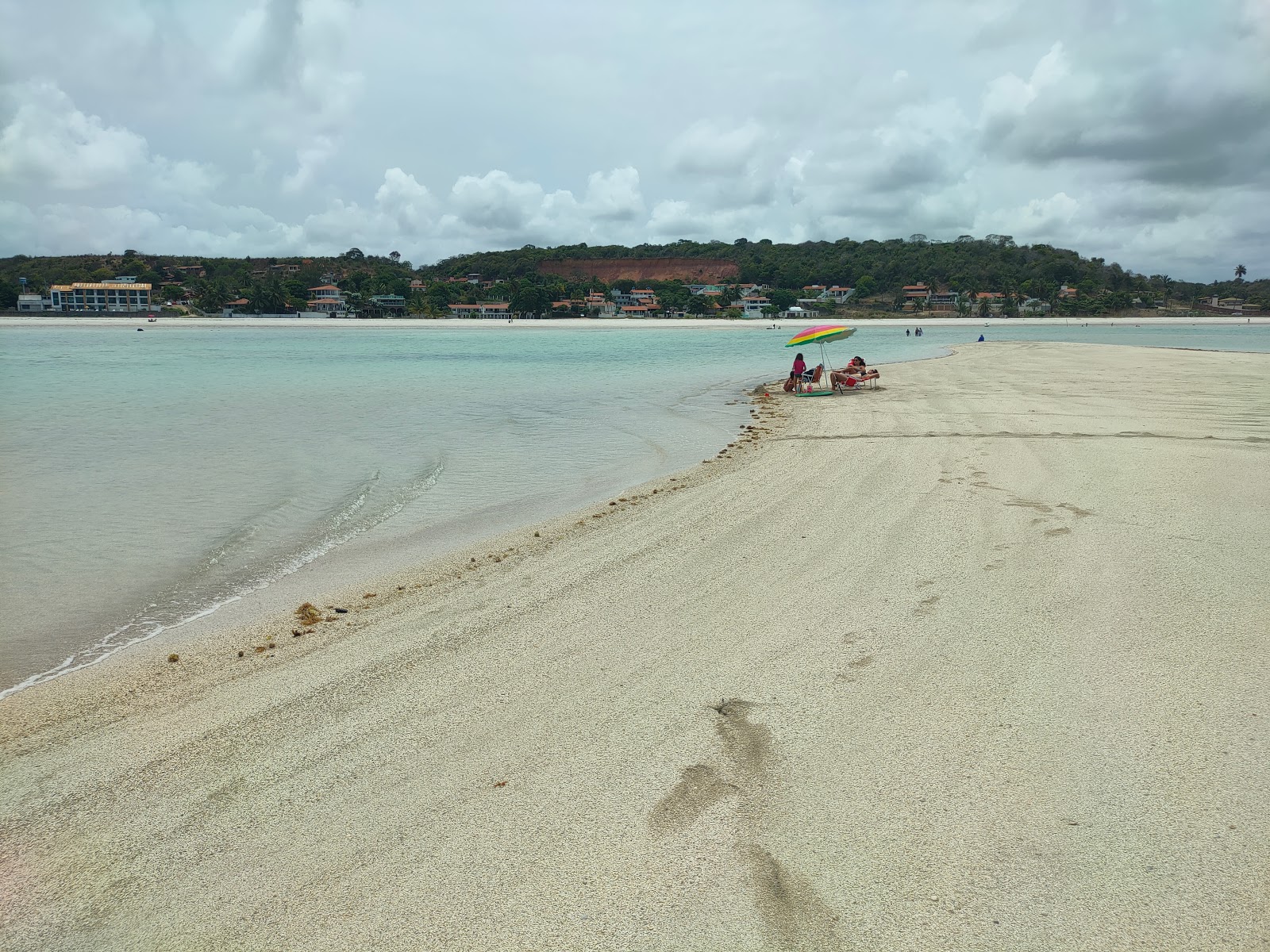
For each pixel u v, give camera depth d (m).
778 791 3.71
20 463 14.51
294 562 8.77
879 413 17.86
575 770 4.02
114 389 30.48
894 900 2.97
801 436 15.08
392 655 5.82
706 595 6.55
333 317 177.25
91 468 13.98
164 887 3.34
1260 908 2.84
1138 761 3.76
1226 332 104.56
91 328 134.38
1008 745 3.97
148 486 12.53
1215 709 4.19
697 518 9.25
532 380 33.66
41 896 3.34
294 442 16.88
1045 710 4.29
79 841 3.72
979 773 3.75
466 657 5.66
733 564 7.32
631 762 4.05
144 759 4.50
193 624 6.99
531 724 4.55
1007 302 181.25
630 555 7.94
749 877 3.14
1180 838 3.22
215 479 13.06
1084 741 3.96
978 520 8.16
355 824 3.68
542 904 3.06
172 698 5.38
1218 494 8.77
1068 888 2.98
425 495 11.89
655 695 4.81
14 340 89.44
